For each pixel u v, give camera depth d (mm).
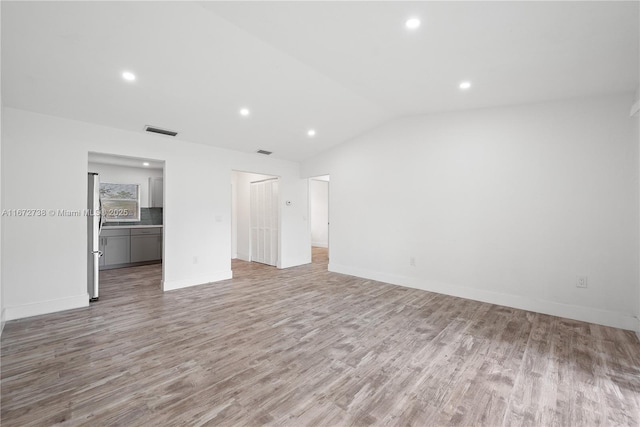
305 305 3430
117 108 3117
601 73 2408
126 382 1858
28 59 2240
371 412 1590
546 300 3174
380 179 4629
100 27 2014
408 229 4297
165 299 3637
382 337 2553
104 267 5430
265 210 6094
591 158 2904
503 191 3439
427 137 4078
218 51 2398
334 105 3645
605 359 2172
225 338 2520
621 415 1568
